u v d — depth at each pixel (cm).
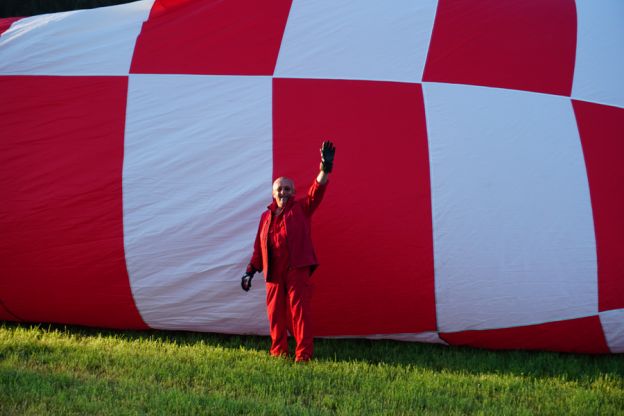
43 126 914
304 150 889
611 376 827
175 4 1003
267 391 716
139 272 889
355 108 904
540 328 880
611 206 893
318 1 984
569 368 846
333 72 928
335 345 911
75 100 923
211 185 886
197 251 883
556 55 967
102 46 962
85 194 888
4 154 906
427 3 991
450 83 925
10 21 1044
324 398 693
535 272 867
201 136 898
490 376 796
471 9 988
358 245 871
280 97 911
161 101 917
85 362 781
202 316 900
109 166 895
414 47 948
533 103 924
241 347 870
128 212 887
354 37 953
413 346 920
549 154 898
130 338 912
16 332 909
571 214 880
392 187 875
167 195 887
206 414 643
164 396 672
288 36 953
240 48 948
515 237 870
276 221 820
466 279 869
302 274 813
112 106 917
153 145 899
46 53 957
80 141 905
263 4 981
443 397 709
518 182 881
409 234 869
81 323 942
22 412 628
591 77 967
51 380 711
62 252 893
